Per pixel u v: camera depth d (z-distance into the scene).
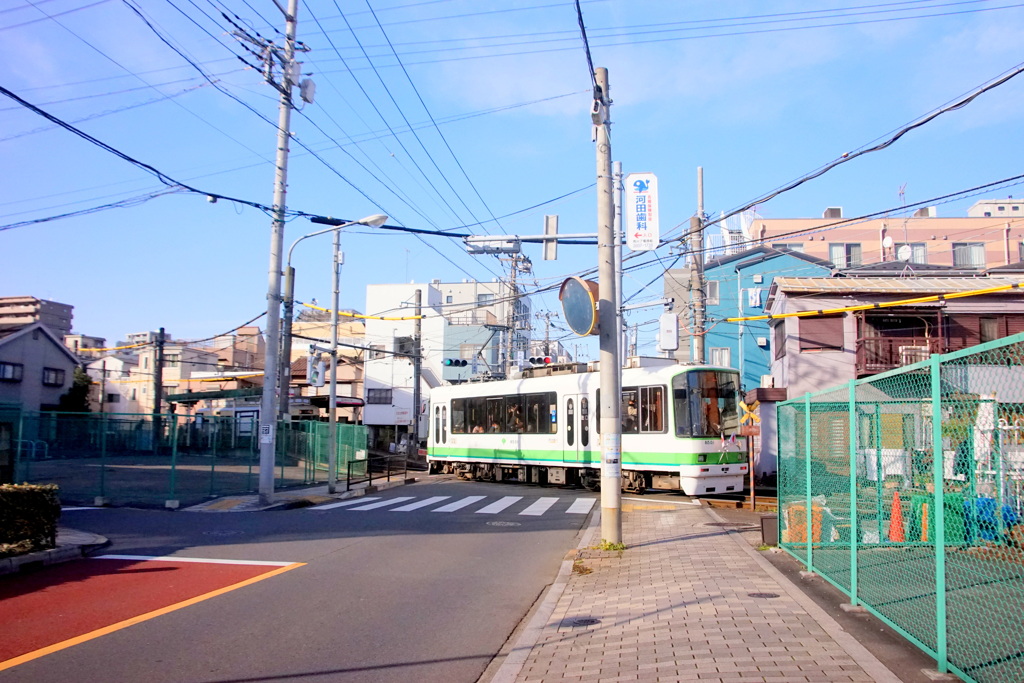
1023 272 29.56
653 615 7.30
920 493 6.84
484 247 15.66
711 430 19.58
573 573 10.04
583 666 5.95
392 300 55.06
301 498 20.56
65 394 43.91
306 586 9.27
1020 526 5.07
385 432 53.44
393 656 6.50
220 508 18.25
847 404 7.96
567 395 23.25
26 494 10.48
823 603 7.34
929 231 46.16
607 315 11.83
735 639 6.13
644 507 18.39
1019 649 5.04
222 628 7.31
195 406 53.88
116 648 6.61
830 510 8.63
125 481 21.72
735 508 18.70
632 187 16.06
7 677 5.82
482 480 28.62
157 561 10.95
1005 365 4.56
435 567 10.62
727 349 37.75
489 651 6.71
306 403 47.53
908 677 4.99
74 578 9.70
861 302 25.80
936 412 5.09
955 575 5.55
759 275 37.62
